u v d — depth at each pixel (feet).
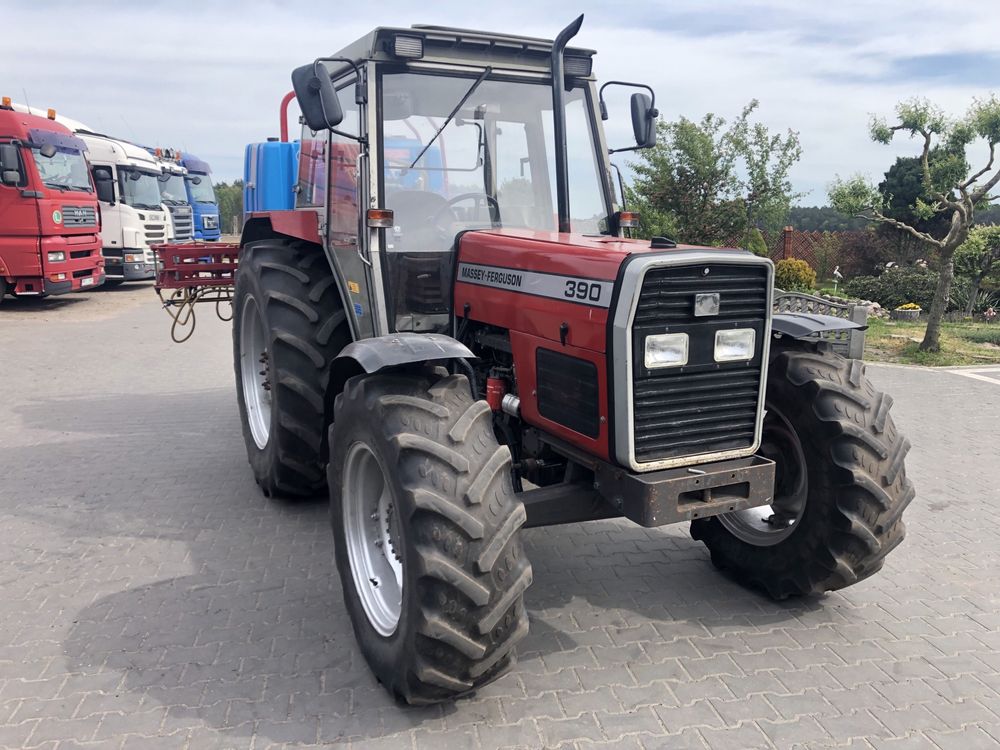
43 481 17.81
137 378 29.07
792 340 12.34
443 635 8.63
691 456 10.05
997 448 21.56
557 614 12.10
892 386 30.55
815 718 9.62
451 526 8.66
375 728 9.32
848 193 38.86
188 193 82.89
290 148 22.27
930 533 15.52
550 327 10.53
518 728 9.35
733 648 11.16
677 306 9.58
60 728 9.29
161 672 10.43
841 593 12.92
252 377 17.58
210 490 17.30
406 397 9.54
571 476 10.92
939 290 37.50
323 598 12.49
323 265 15.79
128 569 13.47
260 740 9.11
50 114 51.57
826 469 11.32
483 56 13.29
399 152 12.94
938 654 11.09
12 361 32.09
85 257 51.65
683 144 46.52
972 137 36.24
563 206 13.37
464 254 12.55
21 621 11.74
